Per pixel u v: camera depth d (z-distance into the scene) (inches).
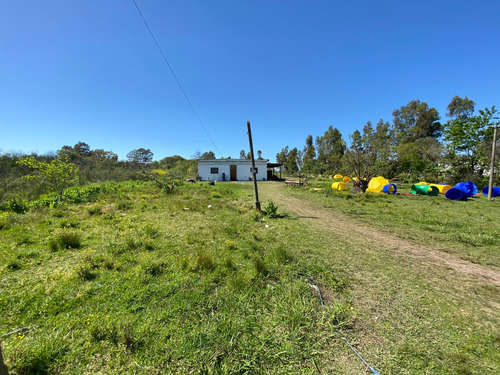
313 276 135.6
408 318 99.8
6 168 666.8
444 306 109.1
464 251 182.9
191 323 91.8
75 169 639.1
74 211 313.0
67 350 77.4
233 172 1162.0
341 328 92.4
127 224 242.8
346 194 529.0
